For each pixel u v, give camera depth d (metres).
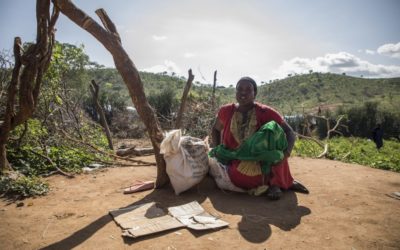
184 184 4.03
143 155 7.89
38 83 4.79
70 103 8.52
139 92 4.16
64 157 5.91
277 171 3.95
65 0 3.99
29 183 4.32
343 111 29.41
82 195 4.17
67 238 2.91
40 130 6.39
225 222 3.14
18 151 5.73
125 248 2.69
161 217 3.30
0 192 4.20
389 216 3.34
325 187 4.36
